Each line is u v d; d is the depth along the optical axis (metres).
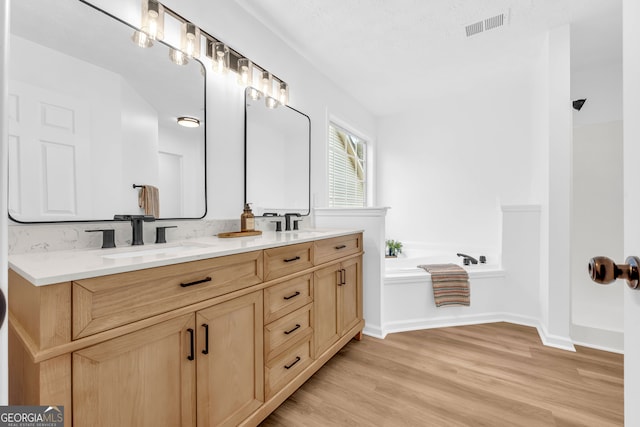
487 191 3.32
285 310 1.44
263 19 2.06
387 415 1.40
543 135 2.39
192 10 1.60
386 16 2.04
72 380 0.71
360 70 2.80
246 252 1.21
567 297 2.13
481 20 2.08
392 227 3.95
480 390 1.60
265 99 2.09
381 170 4.05
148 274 0.87
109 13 1.28
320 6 1.93
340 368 1.83
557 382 1.67
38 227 1.08
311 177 2.64
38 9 1.09
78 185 1.18
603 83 2.68
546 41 2.29
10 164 1.02
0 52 0.30
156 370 0.89
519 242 2.58
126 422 0.82
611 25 2.13
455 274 2.54
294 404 1.49
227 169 1.83
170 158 1.52
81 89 1.19
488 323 2.59
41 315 0.66
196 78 1.64
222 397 1.10
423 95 3.43
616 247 2.52
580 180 2.66
